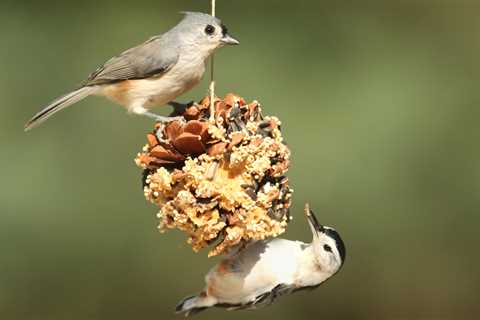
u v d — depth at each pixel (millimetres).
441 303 14664
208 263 14250
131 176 13789
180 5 14906
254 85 13977
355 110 13938
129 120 13883
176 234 14109
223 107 7391
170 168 7207
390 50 14664
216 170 7105
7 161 13523
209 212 7090
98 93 8180
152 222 13898
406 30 14938
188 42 7844
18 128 13750
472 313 14656
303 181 13508
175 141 7102
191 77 7949
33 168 13555
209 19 7863
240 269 7965
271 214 7379
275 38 14562
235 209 7129
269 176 7305
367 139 13727
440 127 14008
